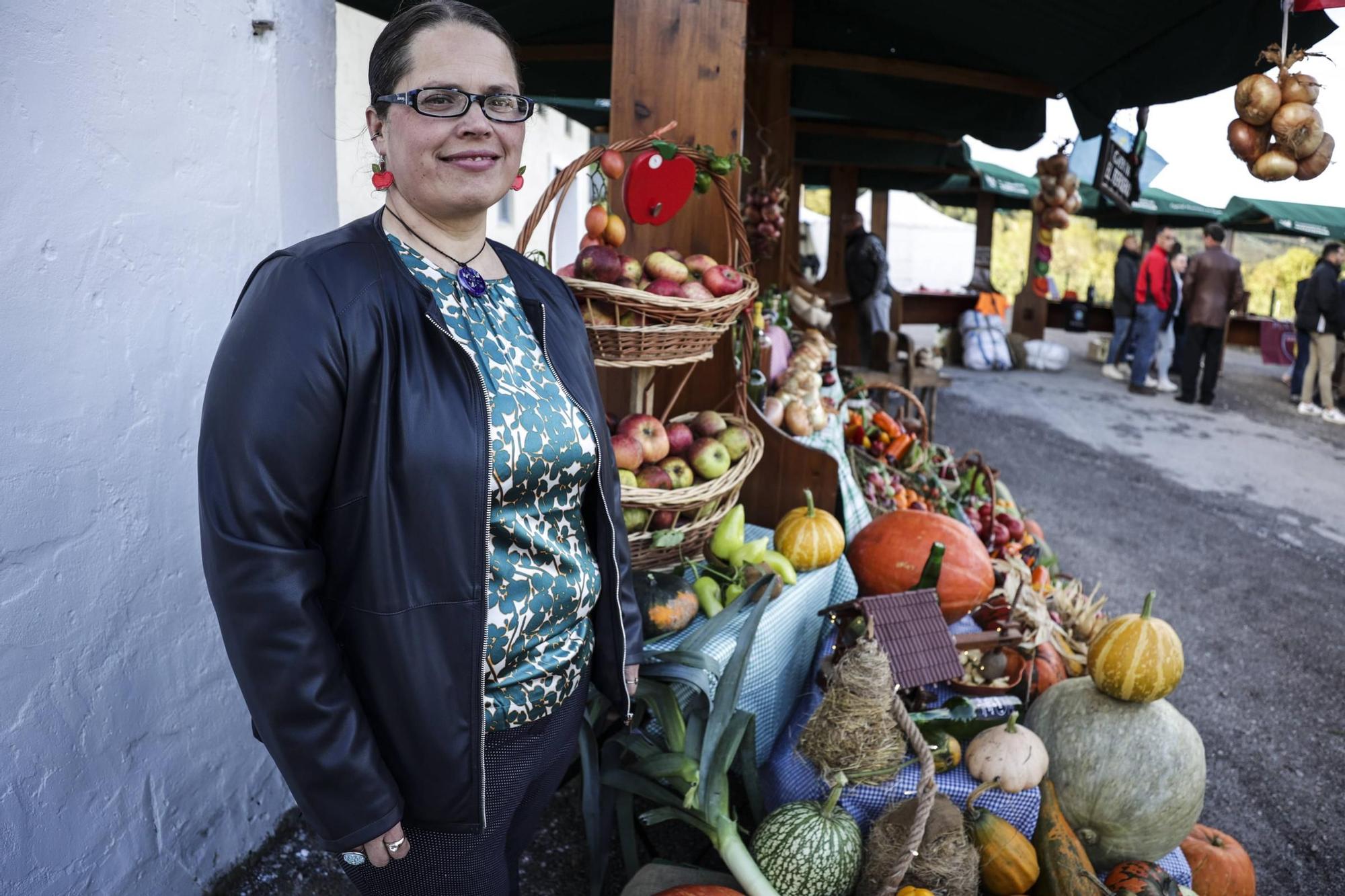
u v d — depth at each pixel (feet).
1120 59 13.42
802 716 8.41
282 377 3.75
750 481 11.54
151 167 6.34
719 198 10.15
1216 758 10.89
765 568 9.03
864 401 18.01
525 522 4.53
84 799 6.15
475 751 4.36
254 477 3.71
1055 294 46.50
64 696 5.96
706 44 9.75
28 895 5.76
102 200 5.98
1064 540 18.57
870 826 7.47
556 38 18.84
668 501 8.23
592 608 5.22
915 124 21.91
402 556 4.11
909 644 8.30
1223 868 7.92
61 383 5.80
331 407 3.88
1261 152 8.75
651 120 9.86
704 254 10.15
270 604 3.73
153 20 6.26
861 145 29.71
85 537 6.05
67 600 5.94
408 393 4.07
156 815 6.79
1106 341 42.93
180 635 6.95
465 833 4.56
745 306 8.79
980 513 13.71
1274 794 10.21
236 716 7.64
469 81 4.20
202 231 6.84
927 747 6.92
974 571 10.36
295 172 7.88
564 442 4.62
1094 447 26.37
